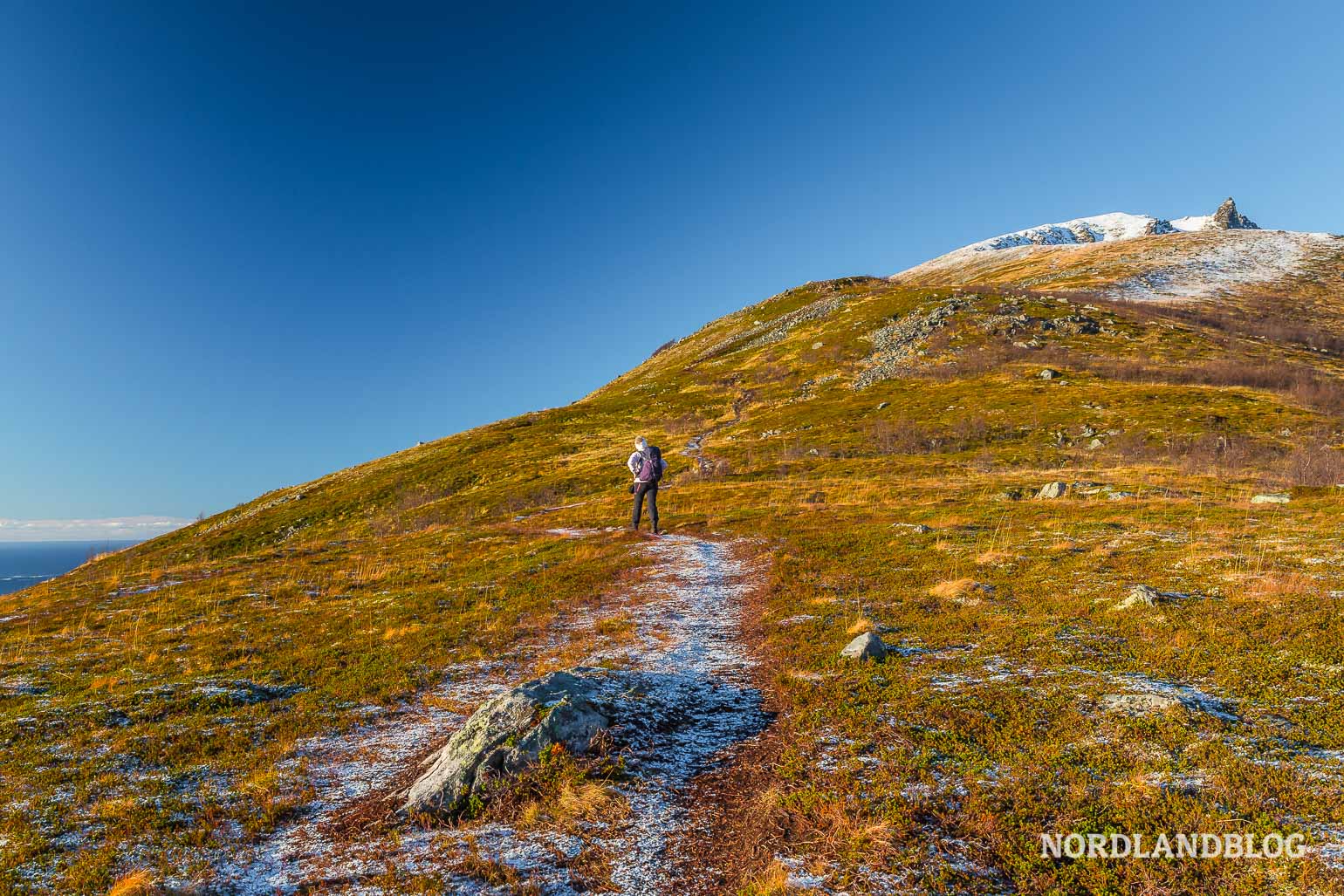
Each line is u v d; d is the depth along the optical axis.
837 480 48.97
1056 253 197.25
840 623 12.82
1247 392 65.25
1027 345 91.75
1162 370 75.19
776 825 6.60
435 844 6.62
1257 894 5.25
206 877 6.13
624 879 5.99
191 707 10.92
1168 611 11.55
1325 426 51.41
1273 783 6.58
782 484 48.06
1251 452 46.44
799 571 17.61
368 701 10.84
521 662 12.41
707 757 8.20
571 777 7.52
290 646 14.62
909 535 21.09
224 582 23.59
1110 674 9.34
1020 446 56.72
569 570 20.12
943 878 5.66
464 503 69.62
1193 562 14.51
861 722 8.54
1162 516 21.22
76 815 7.42
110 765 8.70
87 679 12.82
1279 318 108.62
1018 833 6.19
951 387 80.19
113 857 6.50
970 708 8.66
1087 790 6.74
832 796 6.93
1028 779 6.98
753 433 78.62
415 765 8.52
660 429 92.38
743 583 17.36
